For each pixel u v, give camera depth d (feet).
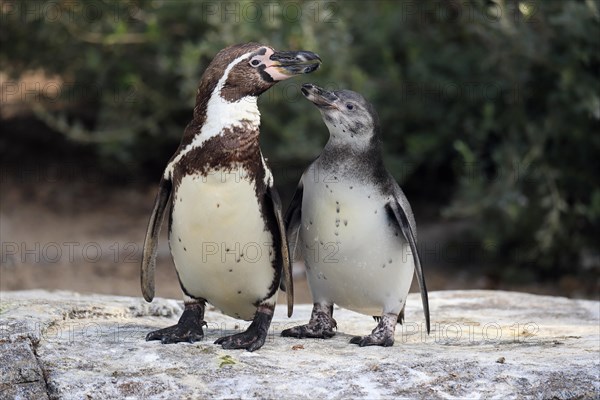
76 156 83.92
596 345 36.14
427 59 71.51
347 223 33.71
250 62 31.01
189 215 31.14
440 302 46.06
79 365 31.40
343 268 34.37
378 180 33.99
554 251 67.15
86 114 85.10
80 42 74.43
